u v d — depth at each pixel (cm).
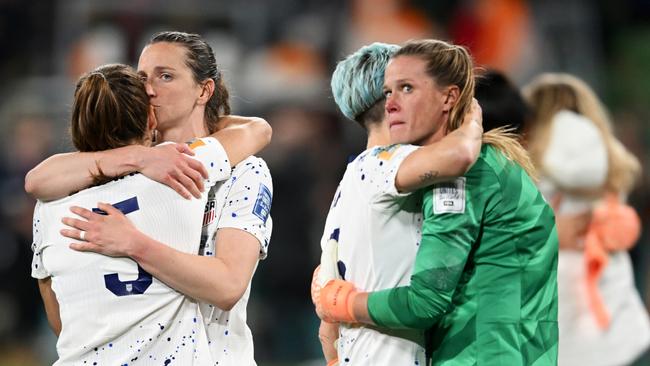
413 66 1225
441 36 4531
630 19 5159
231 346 1259
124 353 1170
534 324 1230
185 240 1190
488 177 1216
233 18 4316
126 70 1203
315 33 4372
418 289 1169
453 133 1181
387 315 1183
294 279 3631
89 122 1179
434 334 1238
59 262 1182
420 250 1187
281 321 3644
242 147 1261
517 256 1227
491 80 1520
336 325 1342
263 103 4162
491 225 1220
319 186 3778
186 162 1191
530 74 4656
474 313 1214
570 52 4809
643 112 4925
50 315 1278
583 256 1925
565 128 1925
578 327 1903
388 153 1210
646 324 1955
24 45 4638
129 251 1152
